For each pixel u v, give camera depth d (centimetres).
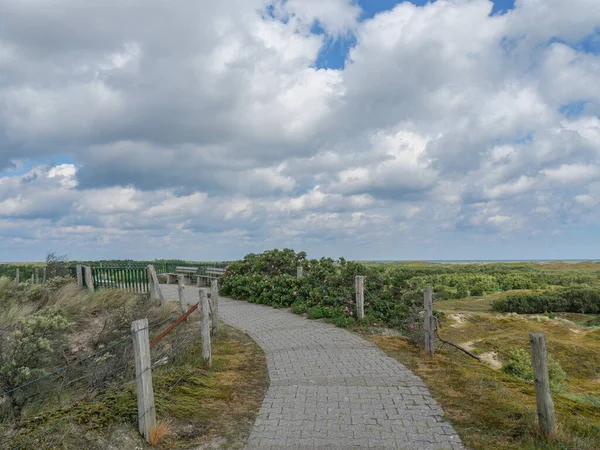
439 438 480
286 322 1150
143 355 477
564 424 492
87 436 452
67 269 1691
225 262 2277
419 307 1101
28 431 444
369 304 1162
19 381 593
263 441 484
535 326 1862
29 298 1280
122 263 2264
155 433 473
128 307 1148
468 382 661
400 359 794
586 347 1484
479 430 495
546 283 3962
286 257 1733
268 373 732
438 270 4800
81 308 1210
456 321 1880
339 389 645
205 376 697
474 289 3547
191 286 2127
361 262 1455
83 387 685
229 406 588
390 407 572
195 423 529
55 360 852
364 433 498
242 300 1598
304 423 529
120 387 582
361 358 804
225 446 475
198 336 928
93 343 990
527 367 994
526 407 550
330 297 1243
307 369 746
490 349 1367
